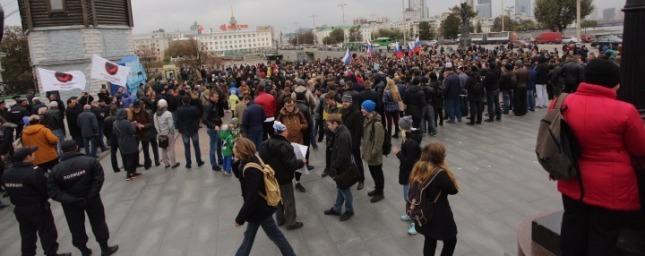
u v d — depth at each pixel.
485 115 15.66
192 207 8.48
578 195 3.36
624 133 3.15
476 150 10.93
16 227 8.24
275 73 25.44
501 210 7.20
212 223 7.64
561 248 3.69
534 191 7.95
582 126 3.24
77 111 13.23
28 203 6.26
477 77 13.73
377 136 7.63
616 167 3.19
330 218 7.43
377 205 7.84
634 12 3.76
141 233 7.41
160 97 15.57
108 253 6.64
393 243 6.39
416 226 4.99
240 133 10.30
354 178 7.10
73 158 6.24
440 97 13.72
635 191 3.25
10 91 48.19
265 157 6.76
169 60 78.62
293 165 6.77
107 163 12.62
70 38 26.89
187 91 14.39
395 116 12.98
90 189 6.27
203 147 13.98
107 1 28.75
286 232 6.99
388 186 8.82
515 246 6.00
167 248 6.78
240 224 5.32
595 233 3.37
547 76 15.59
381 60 36.38
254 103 9.84
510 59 19.03
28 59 51.78
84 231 6.54
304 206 8.07
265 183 5.42
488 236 6.34
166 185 9.98
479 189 8.21
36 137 9.41
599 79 3.24
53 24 26.50
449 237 4.81
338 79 17.75
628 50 3.83
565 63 13.41
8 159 10.32
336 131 7.09
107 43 28.86
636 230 3.71
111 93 20.16
